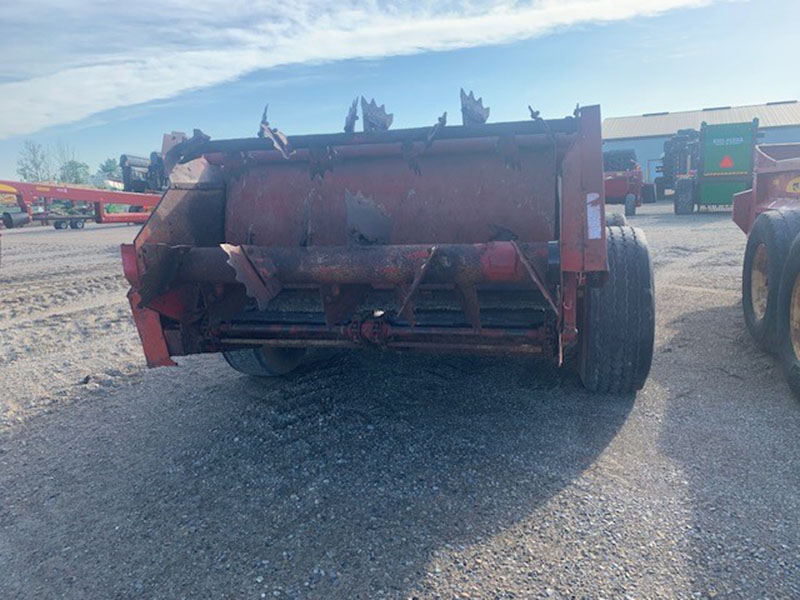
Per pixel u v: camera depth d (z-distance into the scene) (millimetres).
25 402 4047
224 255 2941
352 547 2270
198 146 3123
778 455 2779
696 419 3199
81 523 2555
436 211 3314
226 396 3918
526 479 2672
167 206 3154
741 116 48281
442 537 2297
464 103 2855
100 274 10273
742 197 5879
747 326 4621
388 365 4230
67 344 5617
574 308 2672
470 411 3414
